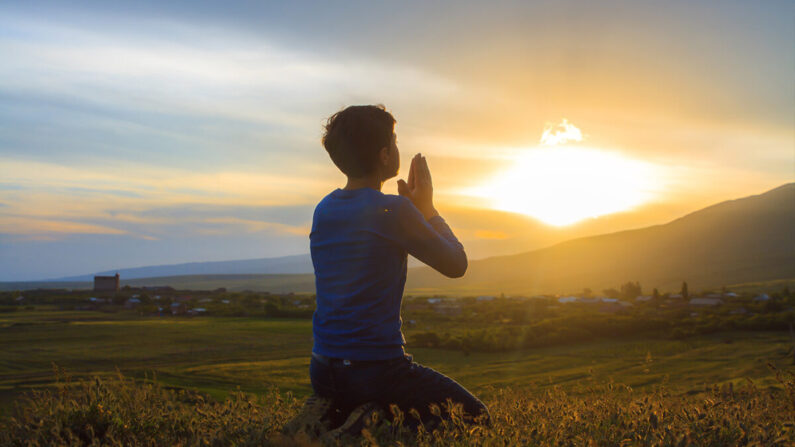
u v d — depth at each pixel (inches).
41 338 4598.9
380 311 89.9
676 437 71.0
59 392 112.3
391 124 98.9
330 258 93.4
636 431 78.2
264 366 3117.6
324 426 86.4
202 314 6943.9
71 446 85.4
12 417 96.6
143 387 123.7
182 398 121.4
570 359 3253.0
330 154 98.9
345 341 89.4
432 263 93.0
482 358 3427.7
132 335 4842.5
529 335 3833.7
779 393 124.3
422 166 103.8
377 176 98.8
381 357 88.6
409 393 91.6
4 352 3850.9
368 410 88.6
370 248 89.7
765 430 78.8
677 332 3971.5
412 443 78.2
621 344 3796.8
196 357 3649.1
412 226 90.2
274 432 81.2
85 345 4234.7
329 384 92.2
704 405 99.1
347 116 96.3
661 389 120.3
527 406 118.0
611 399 112.7
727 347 3344.0
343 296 90.2
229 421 95.3
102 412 102.2
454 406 86.4
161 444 91.4
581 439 78.4
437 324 5418.3
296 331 5157.5
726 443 75.0
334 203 96.0
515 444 72.5
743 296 7583.7
